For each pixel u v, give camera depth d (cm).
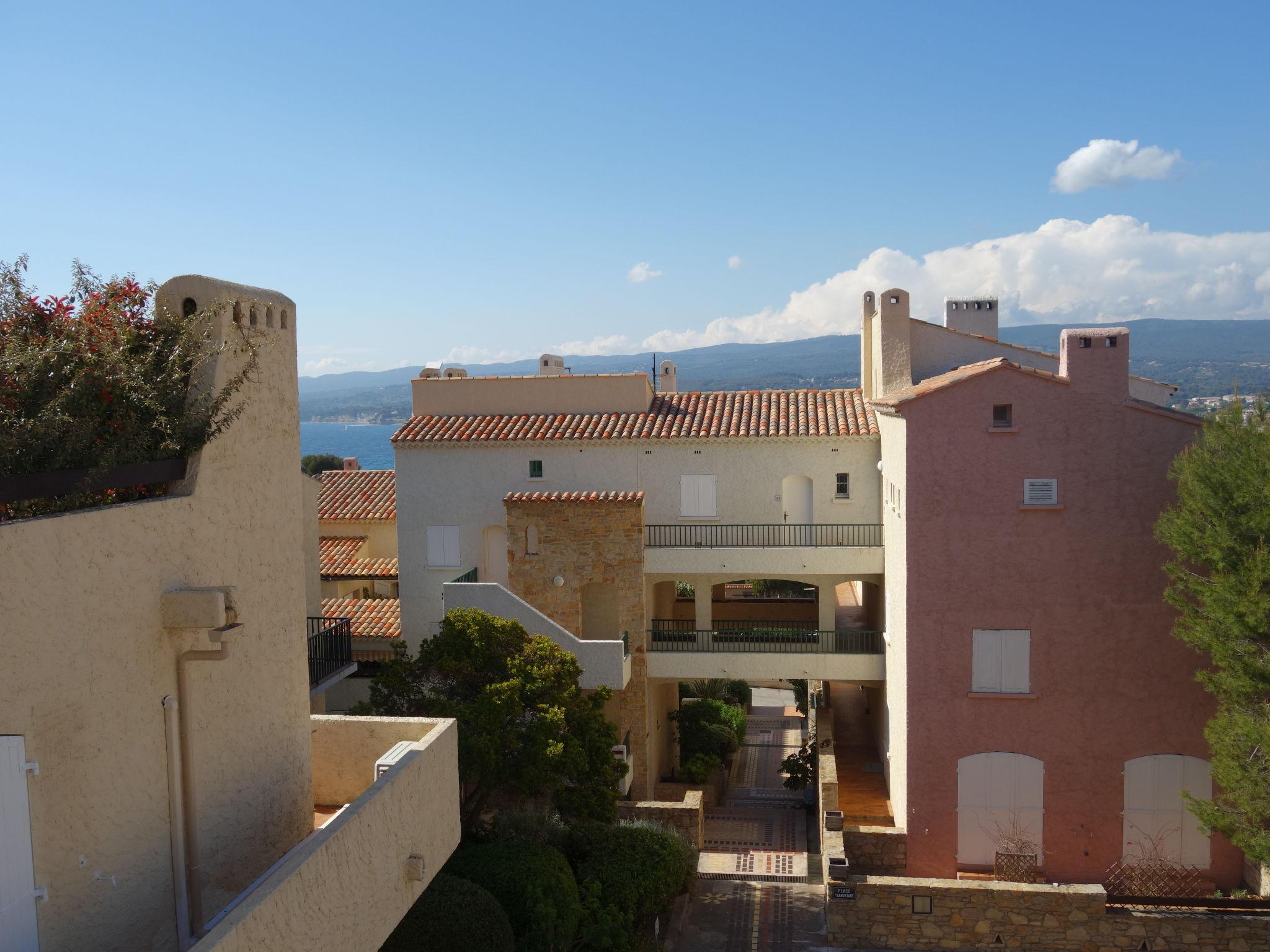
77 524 719
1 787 645
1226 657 1820
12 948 656
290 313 1077
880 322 3005
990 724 2256
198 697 884
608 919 1745
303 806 1096
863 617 3366
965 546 2247
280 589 1048
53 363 796
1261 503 1784
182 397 879
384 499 3884
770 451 2875
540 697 2012
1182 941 1853
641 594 2688
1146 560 2198
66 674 705
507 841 1802
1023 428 2219
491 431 2977
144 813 799
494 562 2970
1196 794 2203
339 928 857
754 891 2220
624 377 3061
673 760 3225
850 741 3186
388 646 2939
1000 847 2258
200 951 653
